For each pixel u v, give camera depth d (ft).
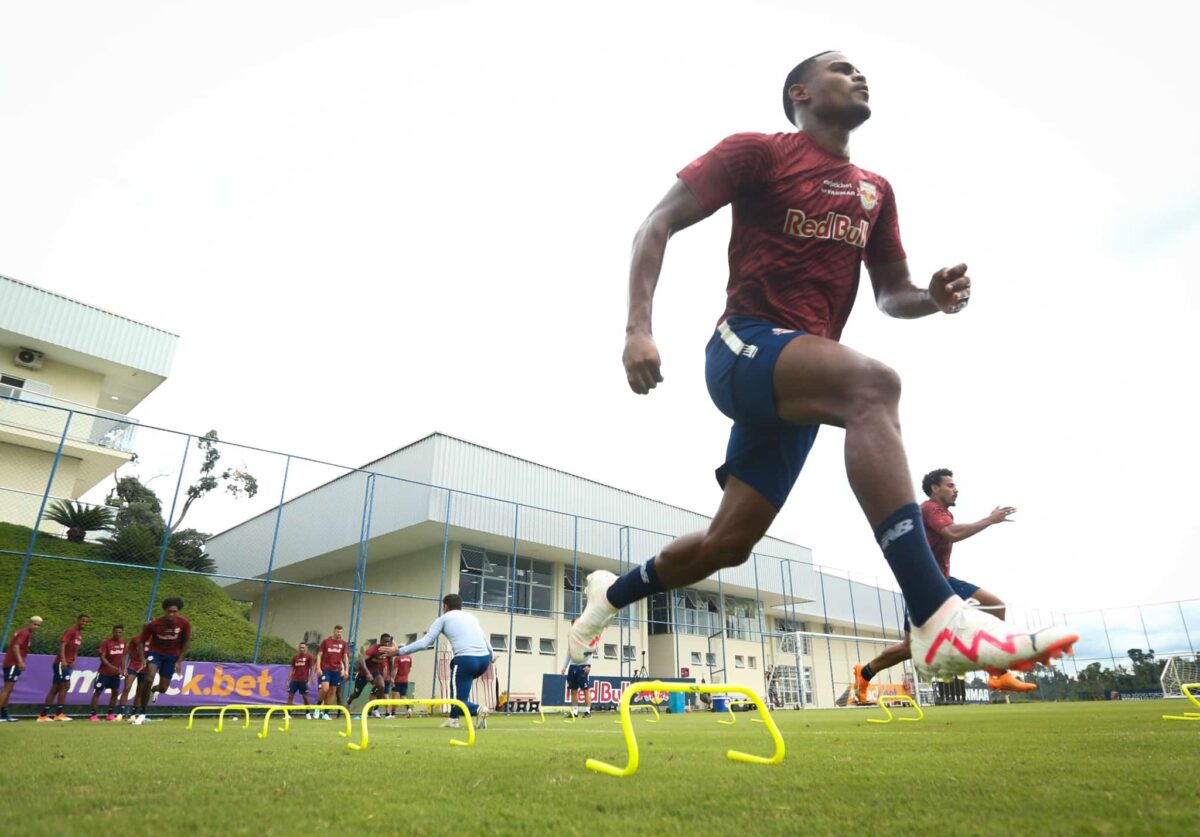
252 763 9.13
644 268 6.91
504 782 6.64
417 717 41.57
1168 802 4.52
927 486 19.52
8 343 69.62
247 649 68.44
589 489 89.15
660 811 4.86
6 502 67.41
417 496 73.41
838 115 8.12
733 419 7.45
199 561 90.68
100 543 71.15
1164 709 29.94
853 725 21.58
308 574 98.22
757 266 7.55
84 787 6.52
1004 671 5.07
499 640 80.07
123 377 77.25
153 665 29.30
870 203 8.20
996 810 4.50
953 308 8.24
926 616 5.42
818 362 6.18
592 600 9.51
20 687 35.42
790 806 4.95
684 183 7.29
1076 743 10.15
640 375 6.51
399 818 4.70
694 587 99.66
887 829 4.04
